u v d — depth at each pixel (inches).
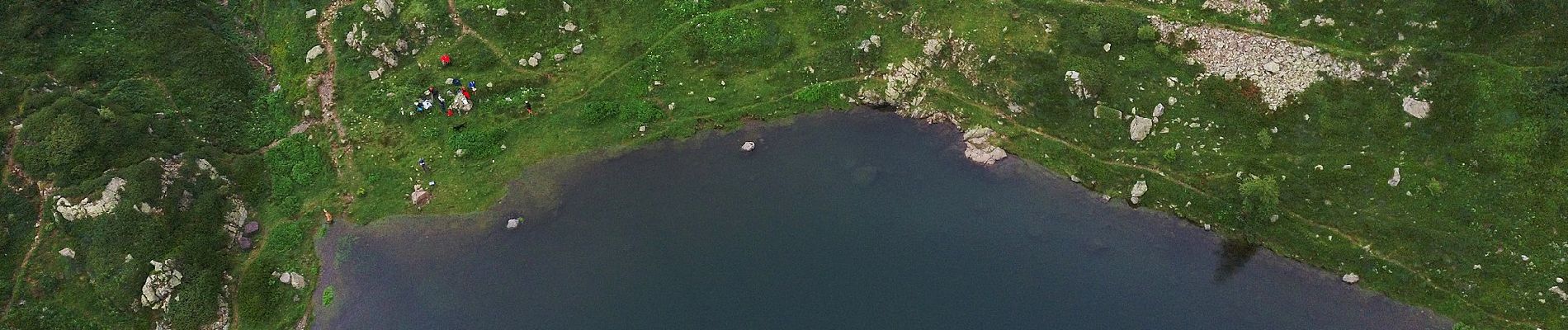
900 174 1840.6
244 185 1827.0
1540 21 1658.5
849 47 2050.9
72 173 1649.9
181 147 1819.6
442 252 1713.8
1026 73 1894.7
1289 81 1738.4
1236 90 1759.4
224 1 2309.3
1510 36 1664.6
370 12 2086.6
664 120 1987.0
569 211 1787.6
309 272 1680.6
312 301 1633.9
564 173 1875.0
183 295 1558.8
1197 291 1545.3
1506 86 1620.3
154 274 1552.7
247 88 2062.0
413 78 2022.6
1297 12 1793.8
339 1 2183.8
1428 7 1717.5
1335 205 1606.8
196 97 1952.5
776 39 2075.5
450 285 1644.9
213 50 2058.3
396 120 1952.5
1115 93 1830.7
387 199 1813.5
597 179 1861.5
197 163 1786.4
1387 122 1657.2
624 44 2087.8
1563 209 1499.8
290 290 1642.5
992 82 1923.0
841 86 2028.8
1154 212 1699.1
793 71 2046.0
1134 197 1721.2
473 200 1809.8
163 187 1686.8
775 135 1959.9
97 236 1581.0
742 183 1833.2
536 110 1978.3
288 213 1787.6
